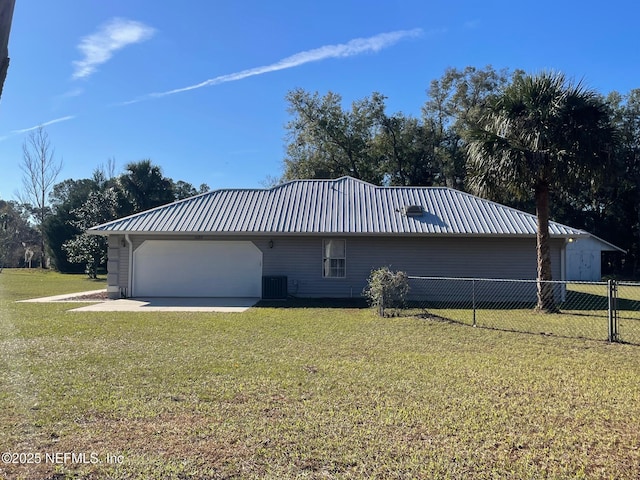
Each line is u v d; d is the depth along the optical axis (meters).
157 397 5.67
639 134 38.94
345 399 5.64
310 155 42.34
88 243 30.22
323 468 3.92
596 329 11.08
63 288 23.42
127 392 5.86
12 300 17.36
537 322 12.21
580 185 14.45
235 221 18.36
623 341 9.55
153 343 9.00
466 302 17.30
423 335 10.09
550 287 14.35
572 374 6.89
